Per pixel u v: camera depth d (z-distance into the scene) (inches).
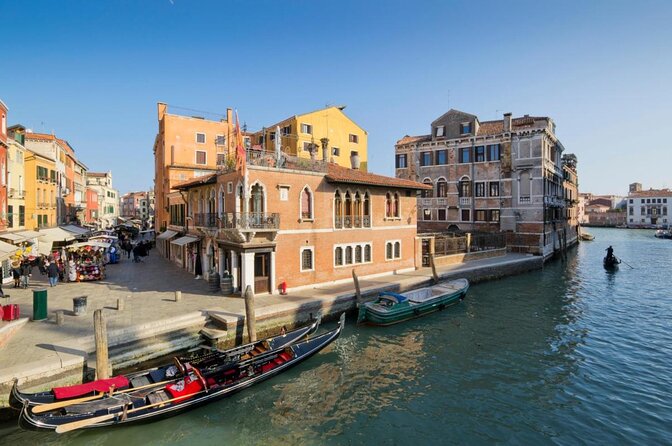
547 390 508.4
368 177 991.0
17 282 831.7
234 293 787.4
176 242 1013.8
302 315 716.7
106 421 399.2
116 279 953.5
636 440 403.5
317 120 1636.3
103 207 2955.2
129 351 546.0
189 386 459.2
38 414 385.1
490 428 427.5
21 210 1138.0
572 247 2313.0
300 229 838.5
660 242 2662.4
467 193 1712.6
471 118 1711.4
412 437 413.1
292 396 494.3
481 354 624.7
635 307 907.4
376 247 1009.5
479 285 1157.1
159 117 1620.3
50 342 516.4
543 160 1529.3
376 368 573.0
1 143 927.7
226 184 833.5
